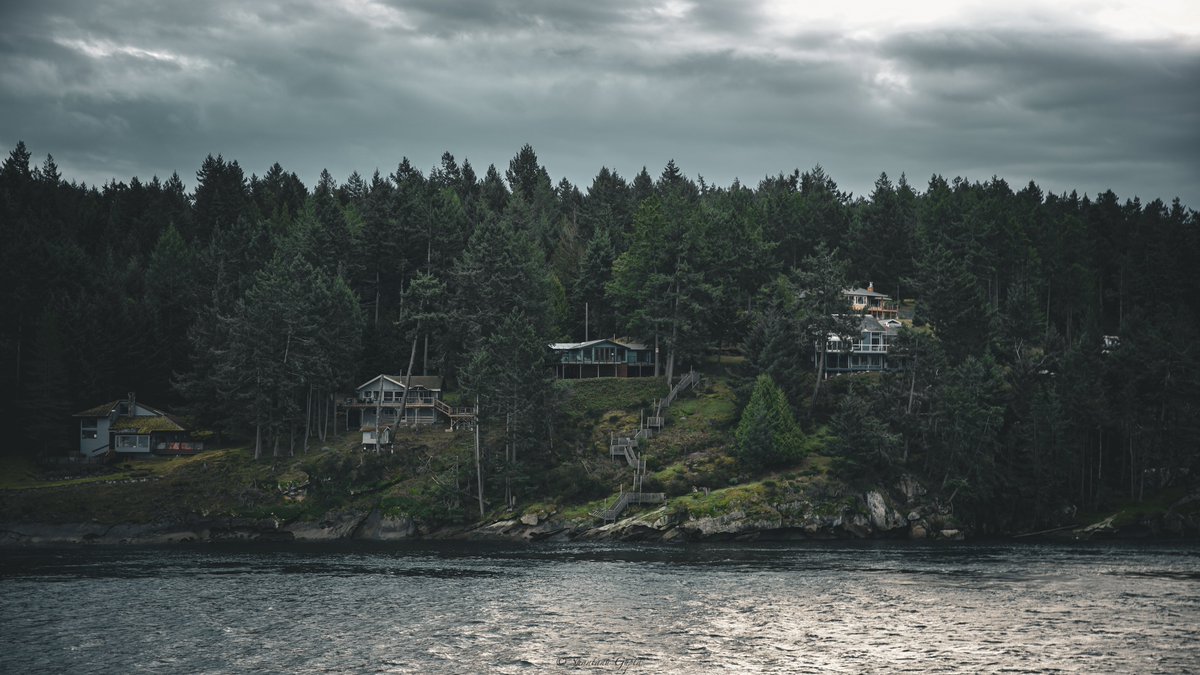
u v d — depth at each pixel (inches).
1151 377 5246.1
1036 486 4965.6
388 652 2181.3
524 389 4916.3
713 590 2928.2
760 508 4493.1
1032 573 3270.2
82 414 5393.7
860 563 3563.0
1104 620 2464.3
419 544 4360.2
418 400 5654.5
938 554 3873.0
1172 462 5123.0
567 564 3555.6
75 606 2696.9
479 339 5378.9
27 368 5482.3
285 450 5315.0
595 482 4776.1
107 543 4458.7
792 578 3161.9
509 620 2498.8
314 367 5280.5
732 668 2044.8
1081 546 4261.8
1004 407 4968.0
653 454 5034.5
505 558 3757.4
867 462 4758.9
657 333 5767.7
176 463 5246.1
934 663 2074.3
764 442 4822.8
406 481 4928.6
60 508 4603.8
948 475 4881.9
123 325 5807.1
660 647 2215.8
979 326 5772.6
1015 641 2250.2
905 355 5216.5
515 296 5797.2
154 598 2819.9
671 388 5674.2
